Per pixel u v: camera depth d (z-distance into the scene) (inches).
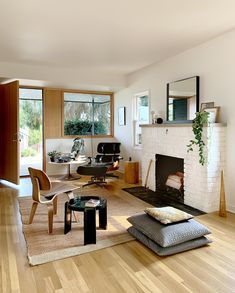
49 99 255.9
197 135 140.0
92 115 281.6
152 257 93.0
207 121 138.8
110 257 93.0
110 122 288.8
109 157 243.3
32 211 123.8
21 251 98.0
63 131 264.5
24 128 290.5
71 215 122.3
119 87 253.0
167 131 173.6
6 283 77.6
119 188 198.1
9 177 217.2
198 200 147.6
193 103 165.8
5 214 139.7
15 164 208.1
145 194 180.1
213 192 143.5
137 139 245.6
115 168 226.2
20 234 113.6
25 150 293.4
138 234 106.4
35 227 120.1
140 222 106.9
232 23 128.8
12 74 205.2
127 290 74.0
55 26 131.1
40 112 293.6
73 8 111.0
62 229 117.9
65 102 267.6
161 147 181.2
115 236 110.3
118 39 151.3
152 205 155.2
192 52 167.8
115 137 285.1
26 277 80.7
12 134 210.1
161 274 82.1
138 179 220.5
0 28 133.1
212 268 85.7
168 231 96.9
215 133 141.5
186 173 156.6
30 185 213.0
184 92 174.6
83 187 200.4
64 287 75.6
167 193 179.3
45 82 224.5
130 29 135.6
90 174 195.5
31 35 143.6
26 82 223.8
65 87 251.1
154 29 135.6
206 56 156.3
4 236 111.4
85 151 275.3
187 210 145.8
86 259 91.7
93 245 101.6
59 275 81.7
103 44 160.1
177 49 171.3
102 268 85.7
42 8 110.8
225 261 90.2
